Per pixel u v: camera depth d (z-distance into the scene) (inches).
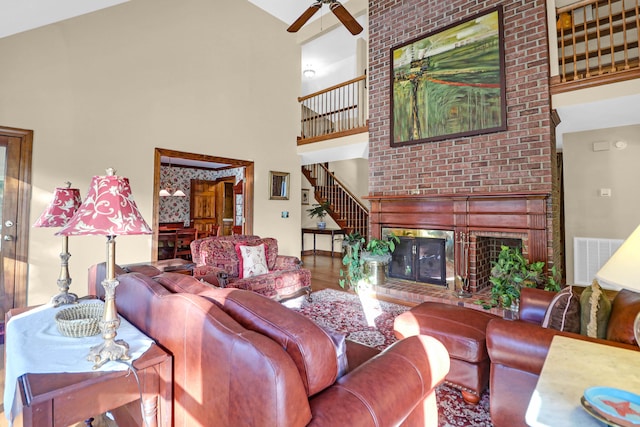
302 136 246.7
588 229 172.4
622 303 60.2
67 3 117.3
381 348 102.2
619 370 42.1
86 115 145.6
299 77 246.5
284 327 39.1
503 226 139.1
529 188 133.6
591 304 64.3
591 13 166.2
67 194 77.7
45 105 134.6
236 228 281.0
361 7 211.5
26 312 66.2
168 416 48.5
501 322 63.4
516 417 60.2
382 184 182.4
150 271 79.0
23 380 40.5
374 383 41.5
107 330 46.1
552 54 132.9
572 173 177.0
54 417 38.8
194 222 315.3
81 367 44.3
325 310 142.0
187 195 321.1
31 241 130.6
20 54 128.6
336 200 319.0
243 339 36.1
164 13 172.2
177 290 57.1
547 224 128.5
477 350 73.8
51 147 135.9
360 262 169.9
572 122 156.0
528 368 57.7
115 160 154.0
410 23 172.1
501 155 141.1
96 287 81.1
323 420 34.4
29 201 130.3
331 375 39.8
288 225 236.7
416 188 167.6
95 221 47.5
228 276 138.6
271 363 32.5
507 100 140.5
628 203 162.1
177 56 177.3
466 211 149.4
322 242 327.6
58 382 40.4
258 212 218.5
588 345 50.6
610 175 166.7
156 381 48.3
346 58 296.0
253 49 215.3
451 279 155.3
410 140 168.9
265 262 153.4
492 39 143.9
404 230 172.1
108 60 152.1
